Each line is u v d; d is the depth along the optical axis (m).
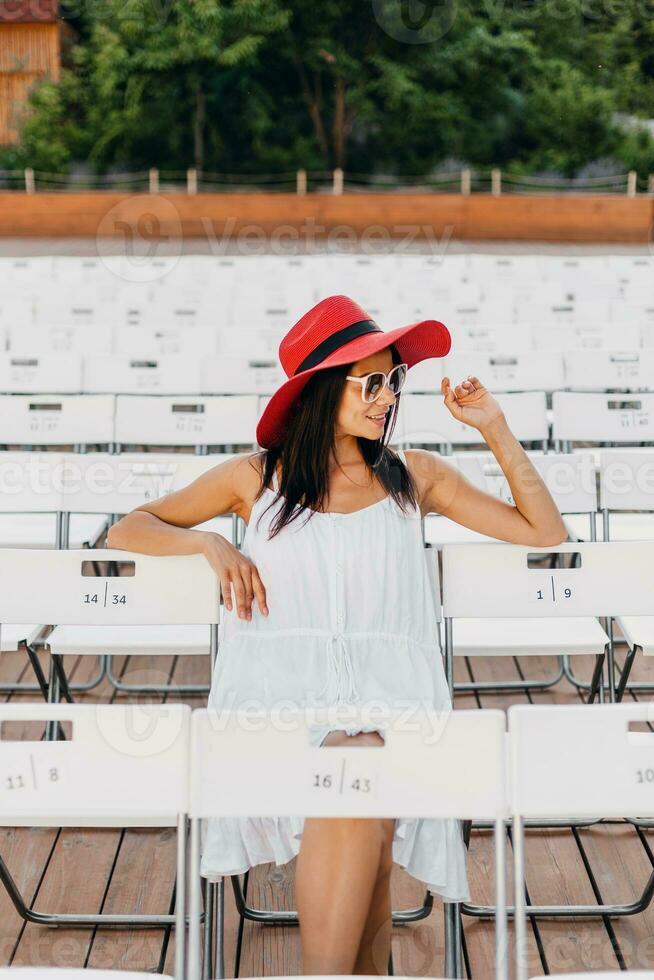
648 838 3.14
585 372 5.69
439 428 4.70
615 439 4.67
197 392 5.83
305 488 2.56
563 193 19.64
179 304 8.93
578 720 1.98
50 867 3.00
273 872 2.99
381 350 2.55
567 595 2.85
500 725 1.97
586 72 20.33
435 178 20.92
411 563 2.60
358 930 2.05
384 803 1.97
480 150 20.69
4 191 18.62
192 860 1.96
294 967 2.57
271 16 19.72
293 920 2.73
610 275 10.31
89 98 20.48
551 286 9.05
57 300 9.31
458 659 4.41
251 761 1.98
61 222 16.81
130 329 6.89
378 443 2.63
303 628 2.54
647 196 16.77
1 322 8.49
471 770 1.97
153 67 20.17
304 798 1.98
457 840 2.34
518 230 16.69
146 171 21.11
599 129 20.25
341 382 2.51
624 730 1.98
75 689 4.08
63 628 3.33
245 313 8.23
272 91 21.39
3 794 2.01
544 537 2.72
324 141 21.30
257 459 2.71
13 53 20.17
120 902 2.83
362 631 2.54
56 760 2.01
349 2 20.09
